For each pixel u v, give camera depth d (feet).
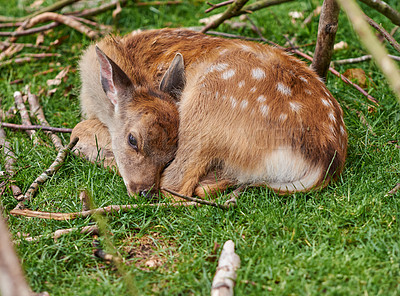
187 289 13.98
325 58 21.61
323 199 17.31
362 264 14.12
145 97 19.25
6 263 10.16
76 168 19.88
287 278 13.70
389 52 26.12
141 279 14.32
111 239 16.07
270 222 16.28
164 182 18.81
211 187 18.19
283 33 29.09
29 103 24.45
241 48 19.90
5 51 28.63
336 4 19.88
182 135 18.57
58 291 13.94
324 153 17.43
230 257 14.47
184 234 16.31
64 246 15.66
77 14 31.14
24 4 33.19
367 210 16.61
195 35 22.40
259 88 18.01
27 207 18.11
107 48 21.88
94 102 21.40
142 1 32.07
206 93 18.38
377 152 19.92
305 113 17.66
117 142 19.34
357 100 22.90
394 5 28.99
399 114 21.83
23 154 20.44
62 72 26.25
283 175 17.61
